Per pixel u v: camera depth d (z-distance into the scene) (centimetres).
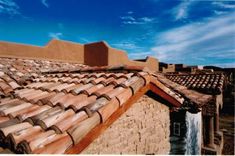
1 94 426
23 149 197
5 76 543
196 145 763
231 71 2678
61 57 1302
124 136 364
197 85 1055
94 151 306
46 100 321
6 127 239
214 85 1010
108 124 277
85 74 468
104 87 347
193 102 488
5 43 993
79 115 252
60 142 209
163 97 420
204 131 1026
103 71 461
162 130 479
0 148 220
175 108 504
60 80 448
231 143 1345
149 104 434
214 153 959
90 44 1473
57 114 262
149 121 431
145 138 418
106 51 1475
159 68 2639
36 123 246
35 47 1138
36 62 959
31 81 507
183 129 668
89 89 344
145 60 2200
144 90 368
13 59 903
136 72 382
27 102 339
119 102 291
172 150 671
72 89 356
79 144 229
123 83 333
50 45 1231
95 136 252
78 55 1420
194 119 743
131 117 382
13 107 315
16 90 445
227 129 1686
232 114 2212
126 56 1736
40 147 198
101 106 270
